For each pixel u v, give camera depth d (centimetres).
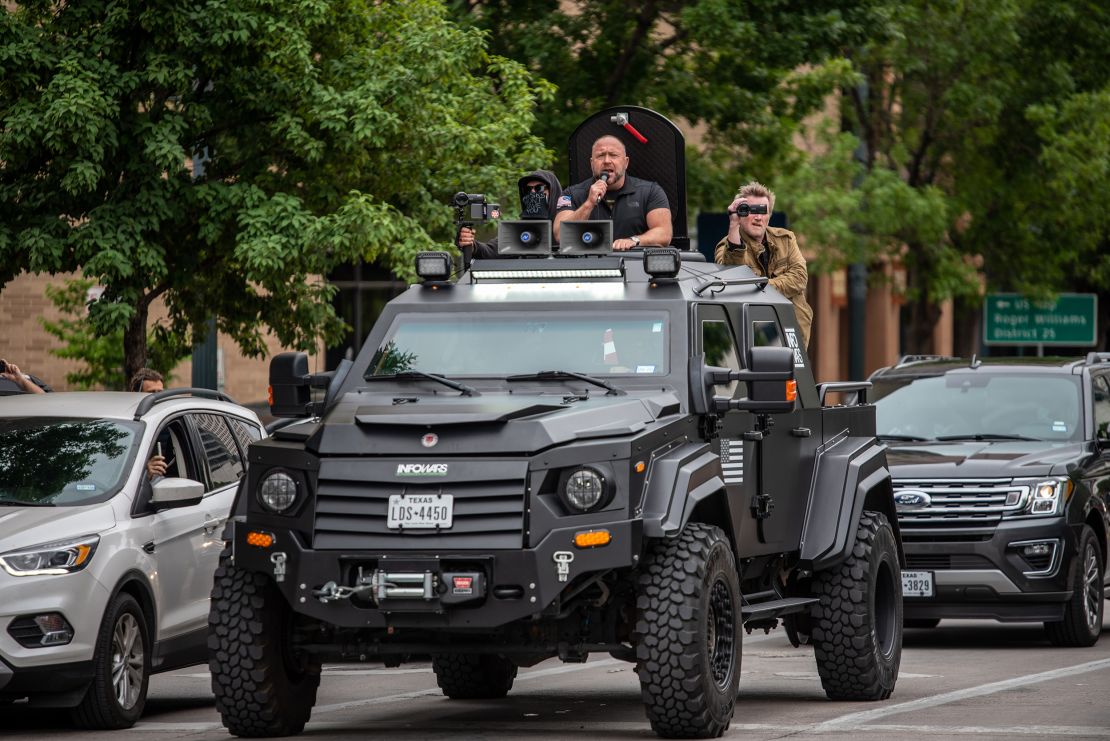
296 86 4494
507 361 2541
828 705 2844
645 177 3200
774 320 2856
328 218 4369
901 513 3894
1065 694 2983
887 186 7381
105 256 4234
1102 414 4222
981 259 8900
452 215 4759
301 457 2322
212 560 3103
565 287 2617
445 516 2250
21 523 2750
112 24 4319
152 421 3073
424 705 2992
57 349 6406
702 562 2325
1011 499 3862
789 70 6569
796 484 2805
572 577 2228
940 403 4241
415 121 4612
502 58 5116
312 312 4772
